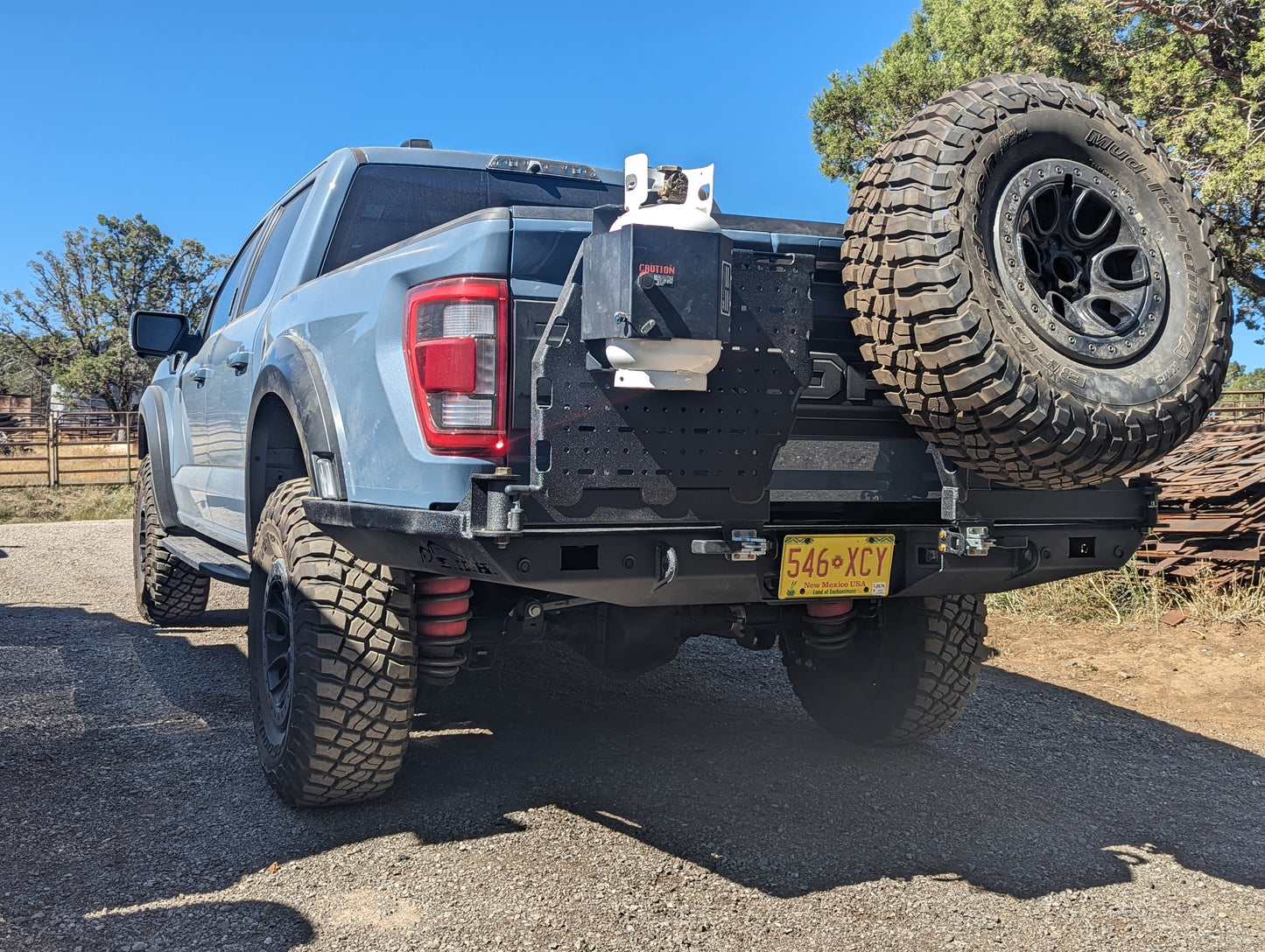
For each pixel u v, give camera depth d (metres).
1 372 62.34
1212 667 5.68
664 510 2.38
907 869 2.84
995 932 2.50
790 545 2.58
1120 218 2.75
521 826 3.02
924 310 2.43
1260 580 6.96
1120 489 3.03
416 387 2.46
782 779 3.54
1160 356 2.71
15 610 6.69
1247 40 15.13
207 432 4.88
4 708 4.20
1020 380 2.42
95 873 2.63
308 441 3.03
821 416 2.67
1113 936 2.50
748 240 2.59
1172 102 15.26
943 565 2.79
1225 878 2.88
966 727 4.39
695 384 2.35
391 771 3.00
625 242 2.16
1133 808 3.44
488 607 3.09
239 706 4.28
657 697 4.60
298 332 3.42
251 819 3.02
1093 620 6.78
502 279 2.37
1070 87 2.82
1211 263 2.82
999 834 3.13
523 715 4.22
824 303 2.71
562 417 2.26
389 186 4.22
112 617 6.47
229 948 2.27
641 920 2.47
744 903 2.59
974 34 18.94
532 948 2.32
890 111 20.19
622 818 3.11
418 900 2.53
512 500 2.21
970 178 2.50
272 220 4.96
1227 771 3.95
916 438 2.84
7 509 14.93
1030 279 2.62
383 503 2.61
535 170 4.57
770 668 5.29
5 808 3.06
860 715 3.86
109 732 3.88
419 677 3.05
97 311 59.81
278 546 3.13
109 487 18.53
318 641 2.82
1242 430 10.26
